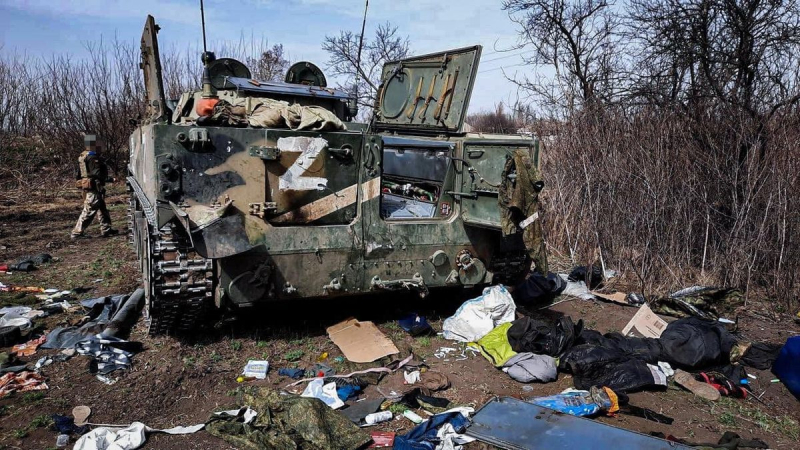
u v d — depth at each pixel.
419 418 4.23
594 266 8.30
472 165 5.76
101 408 4.26
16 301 6.61
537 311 6.92
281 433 3.82
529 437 3.94
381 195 5.46
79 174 10.48
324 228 5.23
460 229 5.86
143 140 6.15
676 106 8.51
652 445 3.86
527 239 5.25
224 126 4.89
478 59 6.41
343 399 4.48
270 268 5.07
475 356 5.49
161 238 4.80
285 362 5.16
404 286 5.64
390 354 5.22
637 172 8.10
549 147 9.62
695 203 7.88
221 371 4.91
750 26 8.78
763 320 6.73
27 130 20.12
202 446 3.83
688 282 7.59
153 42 5.07
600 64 12.51
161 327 5.39
